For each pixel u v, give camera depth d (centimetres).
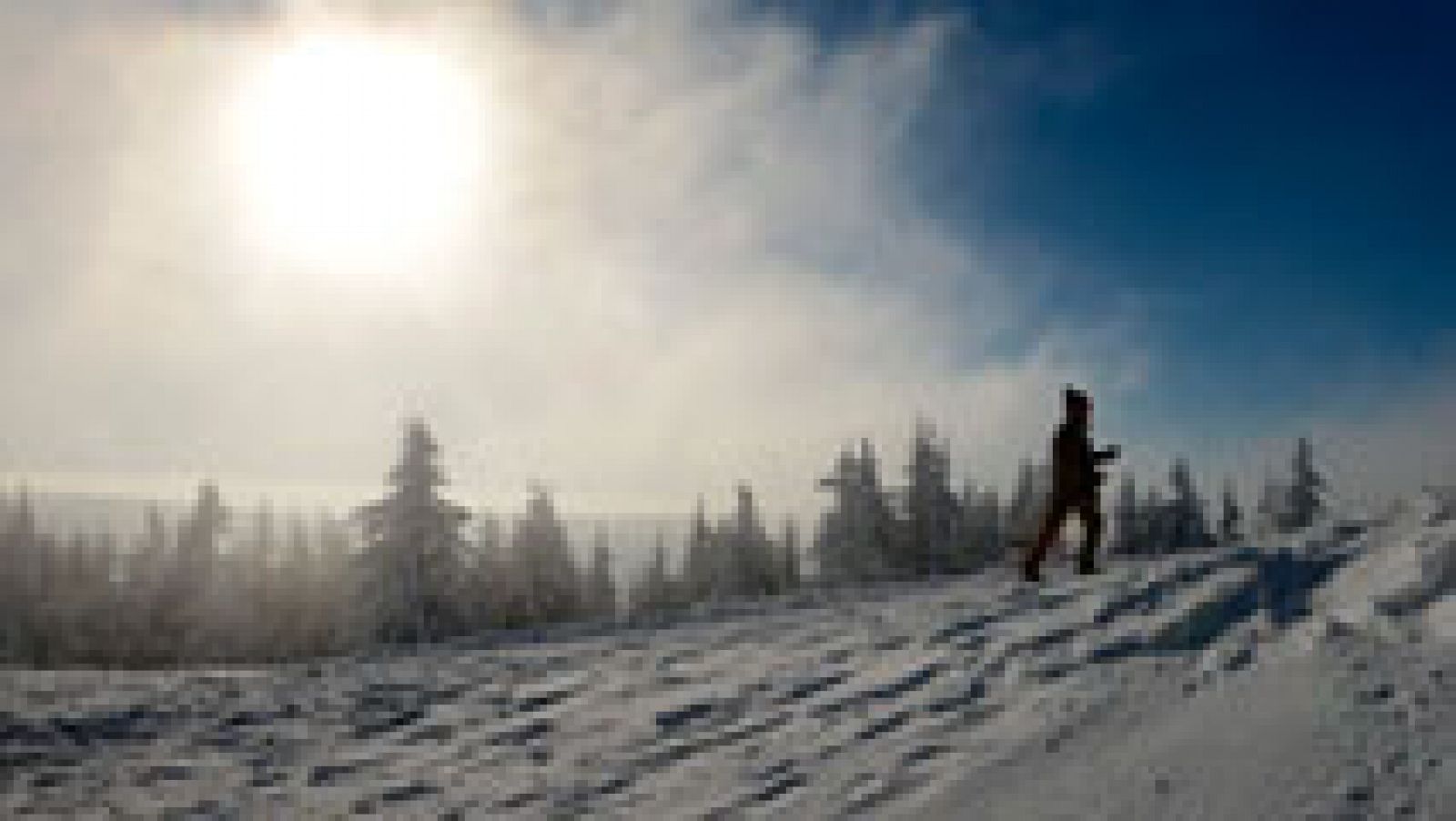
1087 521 998
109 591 6425
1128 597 807
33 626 6091
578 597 5497
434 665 1152
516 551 5375
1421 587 623
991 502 5356
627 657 1043
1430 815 382
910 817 499
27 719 977
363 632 3544
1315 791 419
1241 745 480
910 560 4669
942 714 653
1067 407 1006
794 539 6094
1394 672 517
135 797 748
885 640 891
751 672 881
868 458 4741
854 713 700
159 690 1112
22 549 6462
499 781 703
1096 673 652
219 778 786
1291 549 836
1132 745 518
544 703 907
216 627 6241
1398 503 908
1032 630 793
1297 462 4944
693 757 680
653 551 6375
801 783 588
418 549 3581
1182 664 627
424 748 816
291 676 1166
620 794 637
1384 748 438
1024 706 624
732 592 5416
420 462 3644
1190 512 5016
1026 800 484
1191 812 431
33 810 725
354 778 757
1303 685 528
